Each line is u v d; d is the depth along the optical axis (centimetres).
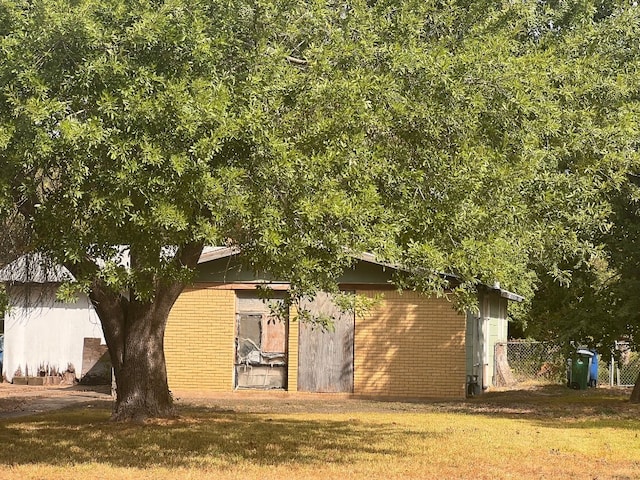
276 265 1146
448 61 1180
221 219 1062
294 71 1174
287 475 1262
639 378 2411
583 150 1507
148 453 1444
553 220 1520
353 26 1276
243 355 2525
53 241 1169
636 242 2195
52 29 1065
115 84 1062
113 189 1048
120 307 1805
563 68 1544
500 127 1250
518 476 1275
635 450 1520
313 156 1071
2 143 1017
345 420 1909
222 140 1051
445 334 2480
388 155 1193
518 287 3138
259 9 1225
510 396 2594
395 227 1120
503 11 1503
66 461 1371
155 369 1817
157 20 1073
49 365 2927
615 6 2008
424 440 1614
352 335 2505
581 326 2264
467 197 1174
